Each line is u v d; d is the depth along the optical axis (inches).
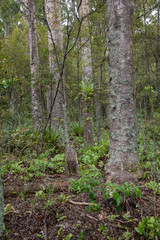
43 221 76.4
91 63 211.6
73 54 186.5
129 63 108.0
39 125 221.6
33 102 224.4
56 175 122.0
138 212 78.3
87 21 165.6
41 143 166.6
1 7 196.1
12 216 78.7
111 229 71.5
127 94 107.2
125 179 97.7
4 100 137.3
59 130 209.3
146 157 140.7
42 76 172.7
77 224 73.9
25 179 112.0
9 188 97.3
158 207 80.2
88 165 137.3
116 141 109.0
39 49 297.7
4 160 137.3
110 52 112.6
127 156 105.7
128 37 108.2
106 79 262.2
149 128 211.2
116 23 107.9
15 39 340.5
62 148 188.9
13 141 168.2
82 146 213.8
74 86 207.2
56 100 221.0
